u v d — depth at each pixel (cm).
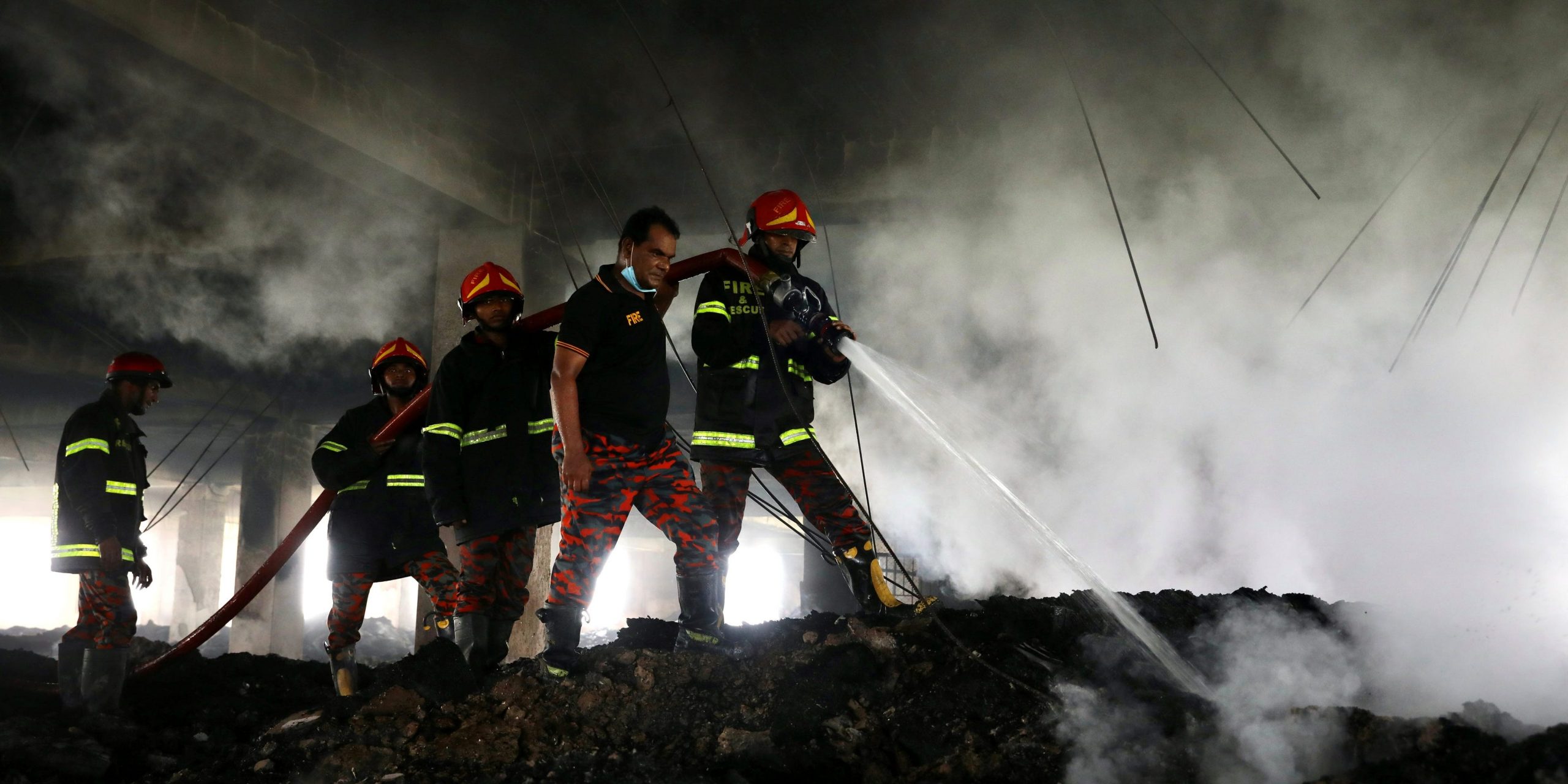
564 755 336
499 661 416
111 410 466
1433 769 253
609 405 364
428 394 466
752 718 343
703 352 415
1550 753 245
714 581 384
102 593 449
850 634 378
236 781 346
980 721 329
